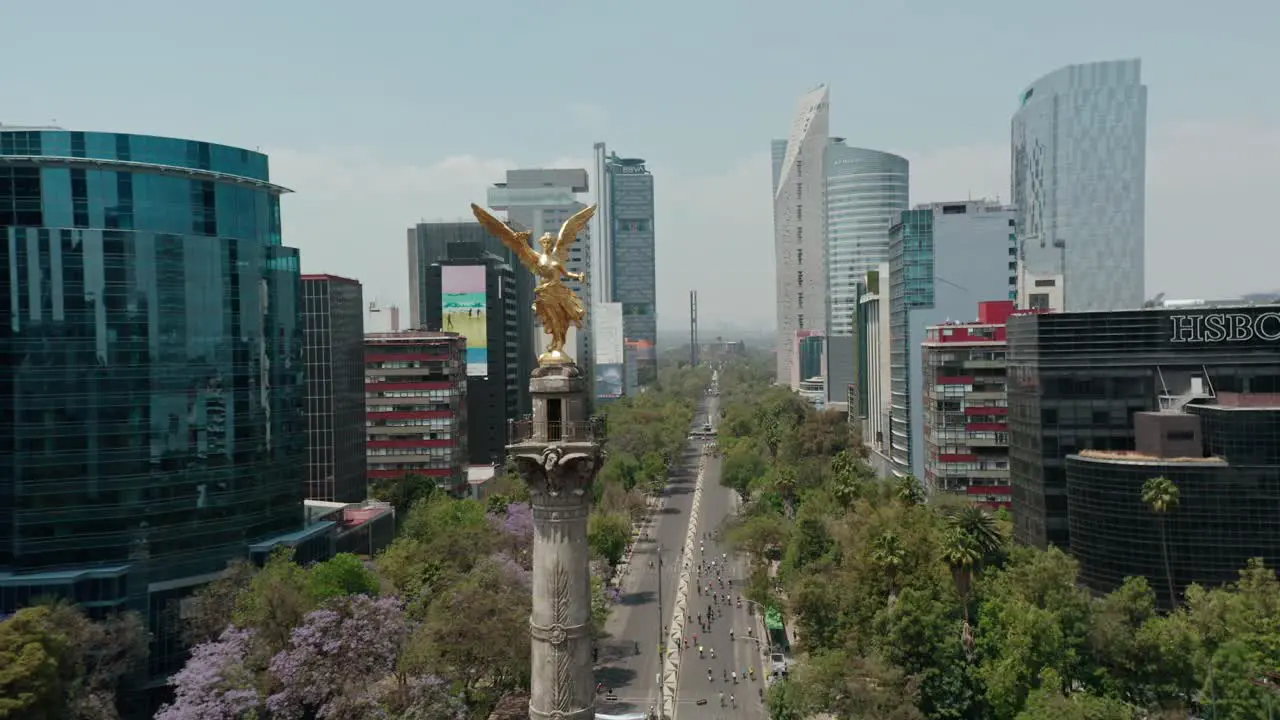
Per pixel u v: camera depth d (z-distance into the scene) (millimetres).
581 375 59438
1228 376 133250
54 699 86000
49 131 119125
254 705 88375
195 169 128000
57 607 102750
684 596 162250
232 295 131500
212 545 127750
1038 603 99625
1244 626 93562
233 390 131125
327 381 186250
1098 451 135000
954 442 181875
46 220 118375
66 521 116312
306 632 94562
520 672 100125
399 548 138625
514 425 58250
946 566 116875
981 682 95000
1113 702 84312
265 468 136250
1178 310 135250
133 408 120125
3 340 115188
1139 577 103938
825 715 105750
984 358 180375
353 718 89500
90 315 118000
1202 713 91688
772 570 164250
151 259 122312
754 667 127375
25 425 115188
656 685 120750
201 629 114312
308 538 140375
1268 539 118312
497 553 126250
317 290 185750
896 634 96312
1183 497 121125
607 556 165625
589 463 56844
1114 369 138000
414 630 101938
